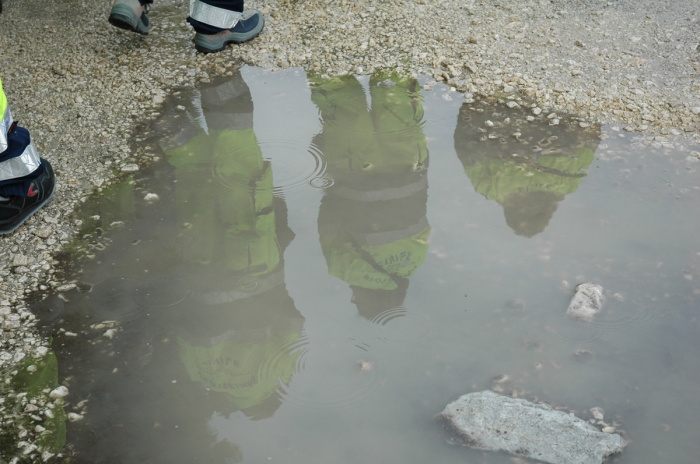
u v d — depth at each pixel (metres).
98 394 2.10
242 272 2.33
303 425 2.03
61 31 3.39
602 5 3.38
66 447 2.02
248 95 2.99
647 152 2.64
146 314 2.25
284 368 2.12
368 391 2.08
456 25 3.30
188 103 2.95
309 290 2.28
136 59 3.19
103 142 2.76
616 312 2.21
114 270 2.35
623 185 2.54
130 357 2.16
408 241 2.39
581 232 2.40
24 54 3.24
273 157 2.68
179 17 3.49
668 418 2.02
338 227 2.44
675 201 2.48
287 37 3.29
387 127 2.79
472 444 1.99
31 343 2.20
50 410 2.07
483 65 3.05
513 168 2.61
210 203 2.53
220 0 3.10
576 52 3.09
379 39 3.25
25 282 2.33
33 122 2.86
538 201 2.50
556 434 1.98
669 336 2.16
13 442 2.03
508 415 2.01
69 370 2.14
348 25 3.34
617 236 2.39
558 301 2.24
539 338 2.17
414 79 3.02
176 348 2.17
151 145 2.75
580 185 2.54
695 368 2.10
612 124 2.76
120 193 2.57
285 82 3.05
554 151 2.66
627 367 2.11
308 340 2.18
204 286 2.30
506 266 2.32
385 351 2.15
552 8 3.38
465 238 2.40
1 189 2.42
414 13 3.40
